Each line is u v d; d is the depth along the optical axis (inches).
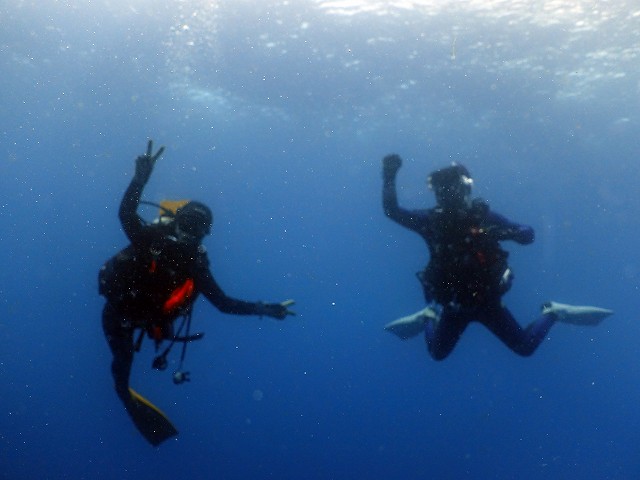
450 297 239.8
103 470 688.4
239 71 909.2
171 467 709.3
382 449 826.8
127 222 185.0
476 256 227.8
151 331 198.2
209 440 840.9
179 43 825.5
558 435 908.6
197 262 196.2
